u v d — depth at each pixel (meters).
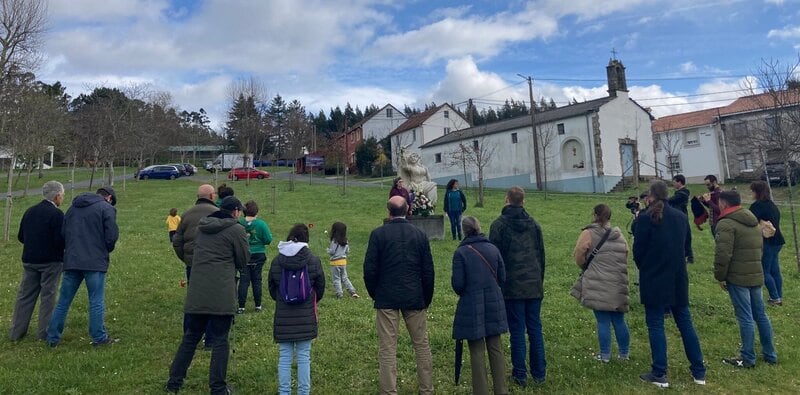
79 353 5.99
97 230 6.30
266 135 55.28
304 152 62.09
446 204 14.89
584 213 21.06
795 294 8.83
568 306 8.16
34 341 6.40
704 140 43.06
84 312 7.66
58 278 6.64
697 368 5.27
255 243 7.86
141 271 10.46
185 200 25.48
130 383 5.20
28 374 5.32
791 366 5.71
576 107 39.56
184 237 6.19
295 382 5.28
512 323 5.34
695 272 10.63
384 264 4.95
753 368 5.68
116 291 8.96
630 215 20.47
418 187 15.97
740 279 5.75
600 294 5.75
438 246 13.70
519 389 5.15
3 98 25.42
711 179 9.59
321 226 17.34
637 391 5.10
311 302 4.90
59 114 32.53
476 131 45.28
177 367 5.02
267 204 23.41
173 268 10.88
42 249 6.46
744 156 40.34
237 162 58.56
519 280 5.30
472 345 4.86
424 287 5.01
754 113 37.31
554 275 10.48
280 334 4.71
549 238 14.95
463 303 4.87
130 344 6.37
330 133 76.81
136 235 15.10
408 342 6.44
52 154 58.78
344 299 8.66
